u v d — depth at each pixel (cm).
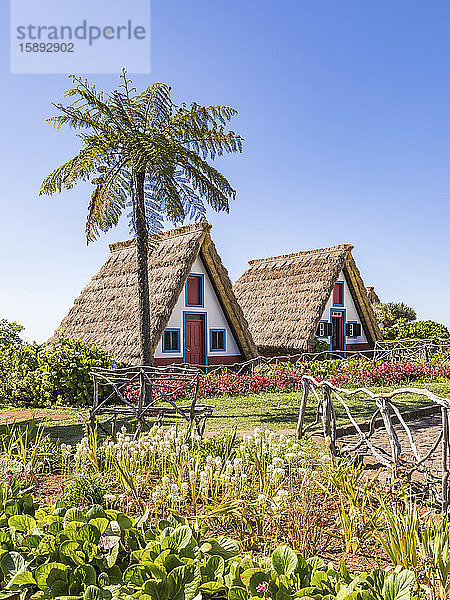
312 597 260
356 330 2656
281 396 1330
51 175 1305
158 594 276
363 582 279
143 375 773
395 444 483
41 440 753
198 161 1318
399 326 3055
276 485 462
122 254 2141
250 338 2034
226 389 1371
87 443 605
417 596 268
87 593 273
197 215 1404
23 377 1322
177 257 1862
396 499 444
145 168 1272
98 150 1282
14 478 481
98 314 1942
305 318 2267
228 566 302
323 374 1611
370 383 1500
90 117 1286
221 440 611
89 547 317
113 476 531
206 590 276
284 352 2261
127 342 1708
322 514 448
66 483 516
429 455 447
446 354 2098
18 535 330
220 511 410
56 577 289
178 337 1869
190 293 1922
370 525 414
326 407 608
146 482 515
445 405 415
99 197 1386
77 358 1309
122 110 1295
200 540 337
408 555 337
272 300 2505
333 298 2542
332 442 587
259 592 269
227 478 478
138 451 567
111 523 338
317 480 475
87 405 1269
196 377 782
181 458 533
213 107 1320
